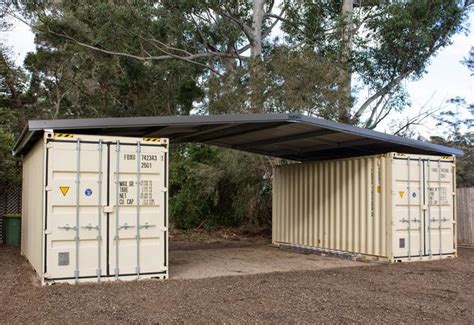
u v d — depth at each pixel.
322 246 13.99
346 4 23.17
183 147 23.39
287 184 15.67
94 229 8.96
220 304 7.45
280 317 6.77
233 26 24.27
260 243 17.50
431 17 22.66
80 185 8.90
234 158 18.70
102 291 8.20
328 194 13.93
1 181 15.69
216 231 21.09
